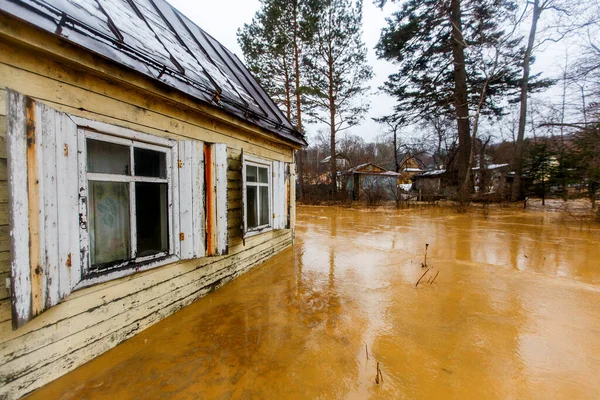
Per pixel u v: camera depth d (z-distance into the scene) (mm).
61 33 1799
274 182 5184
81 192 2012
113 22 2568
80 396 1774
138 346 2367
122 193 2459
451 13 14742
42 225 1683
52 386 1837
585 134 9602
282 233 6008
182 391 1837
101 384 1890
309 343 2434
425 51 16172
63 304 1923
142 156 2613
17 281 1540
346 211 14805
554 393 1803
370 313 3035
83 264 2020
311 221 11047
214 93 3424
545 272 4473
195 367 2094
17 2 1645
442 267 4805
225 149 3354
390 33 15773
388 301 3361
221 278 3826
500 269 4648
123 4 3270
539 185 14547
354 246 6555
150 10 4008
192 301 3264
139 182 2576
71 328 1977
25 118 1582
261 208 4961
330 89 18016
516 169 15609
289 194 6145
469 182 15398
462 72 15547
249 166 4508
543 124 11055
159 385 1893
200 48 4699
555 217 10984
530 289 3730
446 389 1846
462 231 8359
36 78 1790
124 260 2404
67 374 1946
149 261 2613
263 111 5195
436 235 7809
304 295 3570
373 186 21297
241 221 4047
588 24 9766
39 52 1785
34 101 1634
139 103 2531
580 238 7117
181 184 2939
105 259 2318
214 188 3262
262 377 1981
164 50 3164
